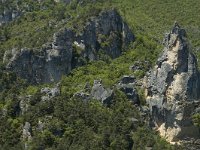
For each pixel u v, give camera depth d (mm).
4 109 179000
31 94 181625
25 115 173250
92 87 177625
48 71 188875
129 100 173375
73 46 191875
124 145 162375
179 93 167625
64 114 170125
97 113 169500
